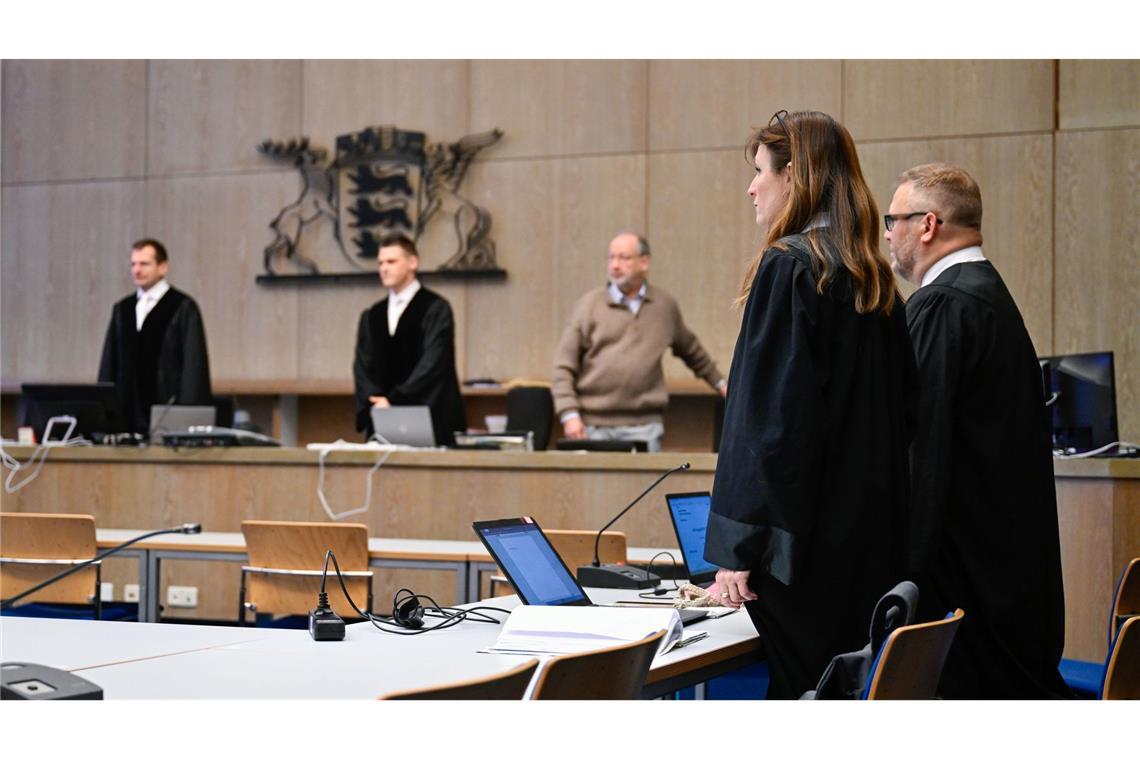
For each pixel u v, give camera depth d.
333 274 7.48
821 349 2.17
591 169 7.17
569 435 5.57
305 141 7.57
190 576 4.97
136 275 6.17
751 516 2.08
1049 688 2.62
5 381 7.97
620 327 5.64
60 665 1.79
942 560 2.59
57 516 3.72
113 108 7.96
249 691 1.60
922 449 2.53
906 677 1.60
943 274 2.71
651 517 4.42
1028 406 2.60
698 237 6.99
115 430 5.24
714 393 6.65
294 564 3.65
